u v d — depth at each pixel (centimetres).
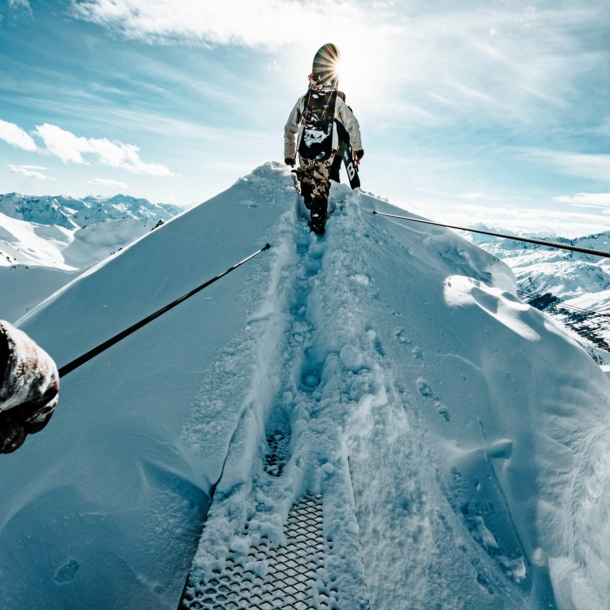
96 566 155
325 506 188
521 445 282
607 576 250
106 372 246
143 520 171
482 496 250
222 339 263
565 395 314
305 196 462
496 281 548
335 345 286
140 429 207
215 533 167
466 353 329
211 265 345
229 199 461
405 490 224
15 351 51
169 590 154
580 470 280
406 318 339
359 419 234
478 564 213
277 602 147
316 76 424
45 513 168
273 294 308
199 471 193
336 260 363
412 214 582
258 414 229
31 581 149
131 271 351
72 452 195
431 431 263
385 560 193
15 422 60
